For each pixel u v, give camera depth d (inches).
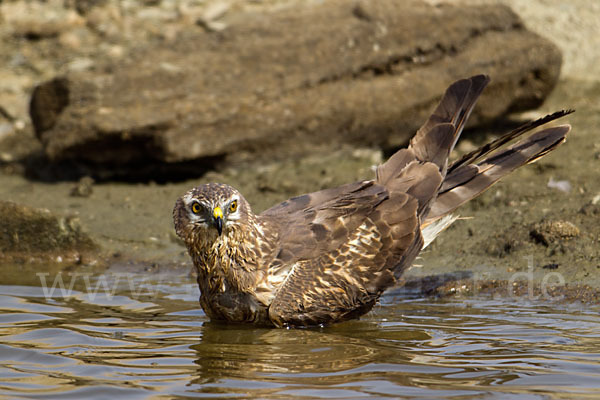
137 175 637.9
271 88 624.7
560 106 719.7
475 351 332.2
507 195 527.8
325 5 682.2
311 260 389.1
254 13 840.9
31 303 421.1
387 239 402.3
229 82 620.7
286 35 643.5
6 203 511.5
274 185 589.9
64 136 605.9
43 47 815.1
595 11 869.8
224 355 334.0
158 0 874.8
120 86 606.9
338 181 585.6
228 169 632.4
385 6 660.1
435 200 419.8
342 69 639.8
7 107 743.7
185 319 395.5
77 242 509.0
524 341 343.6
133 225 544.7
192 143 606.9
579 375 299.3
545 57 671.1
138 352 339.6
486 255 462.0
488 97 660.1
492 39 673.0
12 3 858.8
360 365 318.0
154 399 283.9
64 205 579.5
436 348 338.3
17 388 295.7
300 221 399.5
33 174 652.7
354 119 638.5
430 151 430.6
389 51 647.8
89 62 785.6
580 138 622.2
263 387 294.4
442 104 440.8
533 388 286.5
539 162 570.9
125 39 818.8
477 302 411.5
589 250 443.8
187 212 376.5
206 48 637.3
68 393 290.7
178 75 613.6
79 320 390.0
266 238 384.2
